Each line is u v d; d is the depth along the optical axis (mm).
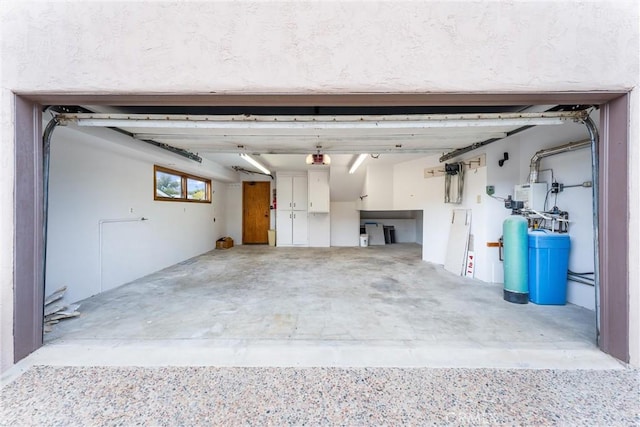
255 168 7289
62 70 1893
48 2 1865
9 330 1854
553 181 3309
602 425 1367
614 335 1935
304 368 1845
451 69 1882
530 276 3164
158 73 1896
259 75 1893
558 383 1683
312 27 1866
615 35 1846
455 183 4773
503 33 1865
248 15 1865
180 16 1868
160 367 1852
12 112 1888
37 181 2037
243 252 6965
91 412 1459
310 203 7355
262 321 2639
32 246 2006
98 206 3559
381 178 6324
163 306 3066
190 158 4762
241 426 1375
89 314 2814
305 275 4559
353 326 2516
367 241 8164
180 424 1386
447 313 2840
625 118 1863
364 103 2049
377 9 1859
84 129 2824
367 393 1604
